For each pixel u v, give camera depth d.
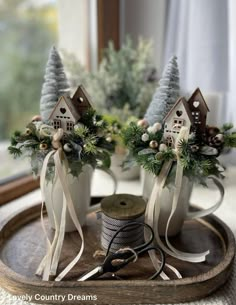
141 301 0.30
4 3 0.67
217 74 0.63
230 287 0.33
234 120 0.64
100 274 0.32
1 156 0.61
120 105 0.63
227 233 0.39
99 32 0.71
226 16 0.61
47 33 0.73
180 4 0.65
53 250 0.35
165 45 0.69
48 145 0.35
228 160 0.68
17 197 0.53
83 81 0.62
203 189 0.58
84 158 0.35
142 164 0.35
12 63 0.71
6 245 0.38
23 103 0.72
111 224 0.35
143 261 0.35
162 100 0.37
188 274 0.33
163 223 0.39
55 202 0.38
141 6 0.73
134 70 0.62
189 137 0.34
